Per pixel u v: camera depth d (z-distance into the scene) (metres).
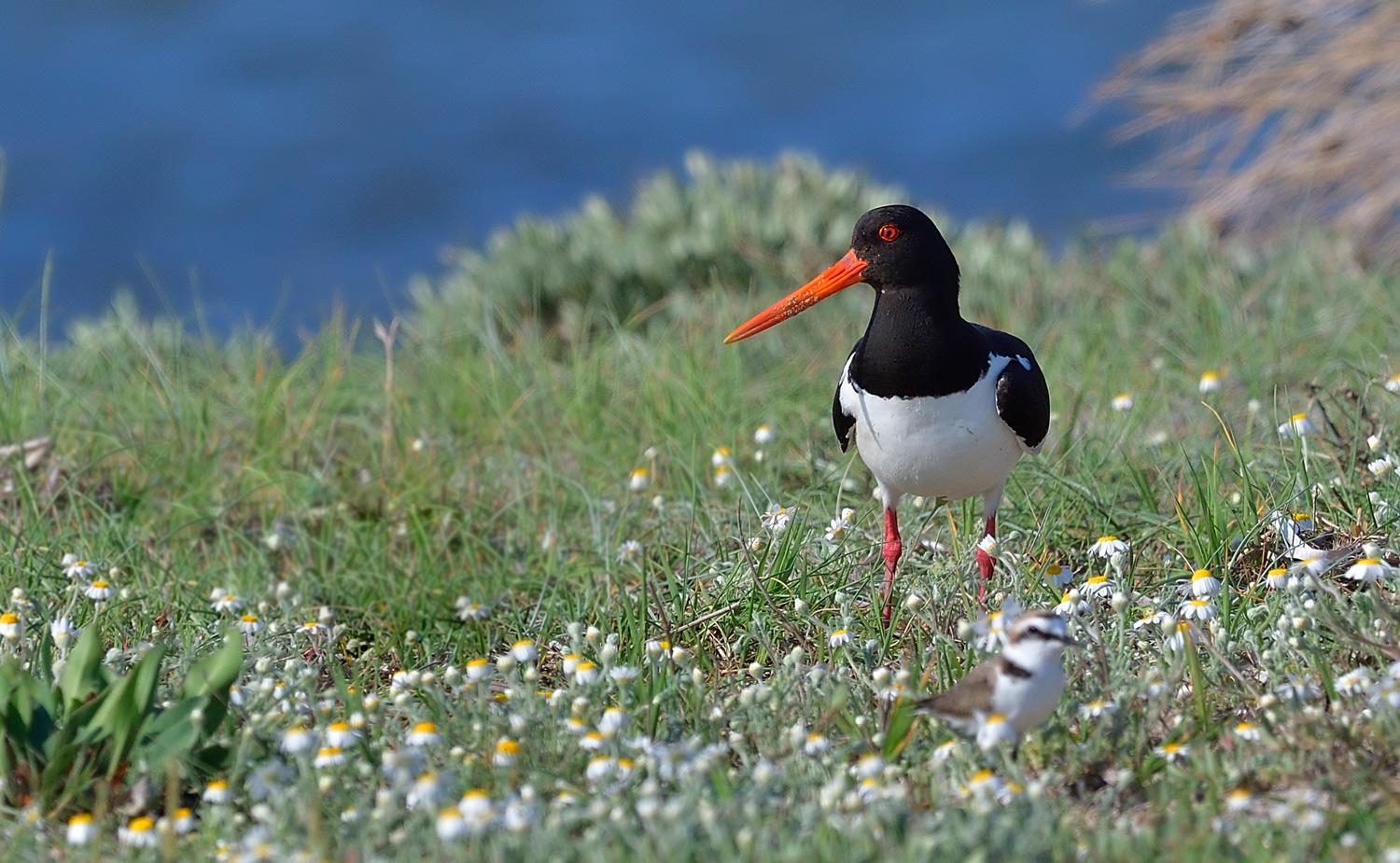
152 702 7.38
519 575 11.18
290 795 6.68
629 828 6.21
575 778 7.07
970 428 8.87
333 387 14.43
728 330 15.63
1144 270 16.89
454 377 14.86
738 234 18.34
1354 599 8.16
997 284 17.33
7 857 6.42
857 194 19.34
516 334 16.23
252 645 9.23
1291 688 7.14
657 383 13.91
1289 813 6.18
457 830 6.02
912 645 8.73
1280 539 9.26
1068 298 16.59
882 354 8.88
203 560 11.73
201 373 15.34
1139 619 8.50
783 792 6.79
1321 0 16.83
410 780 6.83
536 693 8.01
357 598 10.87
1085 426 12.08
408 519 12.04
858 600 9.43
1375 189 16.97
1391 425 10.66
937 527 10.65
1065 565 9.70
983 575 9.20
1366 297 14.27
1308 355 13.33
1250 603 8.52
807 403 13.68
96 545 11.05
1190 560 9.42
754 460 12.57
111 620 9.70
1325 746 6.87
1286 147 17.39
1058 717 7.27
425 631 10.28
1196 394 12.80
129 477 12.57
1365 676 7.20
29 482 12.13
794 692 8.01
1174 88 17.72
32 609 9.62
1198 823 6.25
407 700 7.80
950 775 6.90
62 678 7.45
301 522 12.26
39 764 7.11
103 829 6.64
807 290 9.16
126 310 16.59
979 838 6.01
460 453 13.21
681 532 11.05
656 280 18.06
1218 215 17.62
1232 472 10.60
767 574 9.59
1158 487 10.75
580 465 12.80
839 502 10.62
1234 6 17.16
